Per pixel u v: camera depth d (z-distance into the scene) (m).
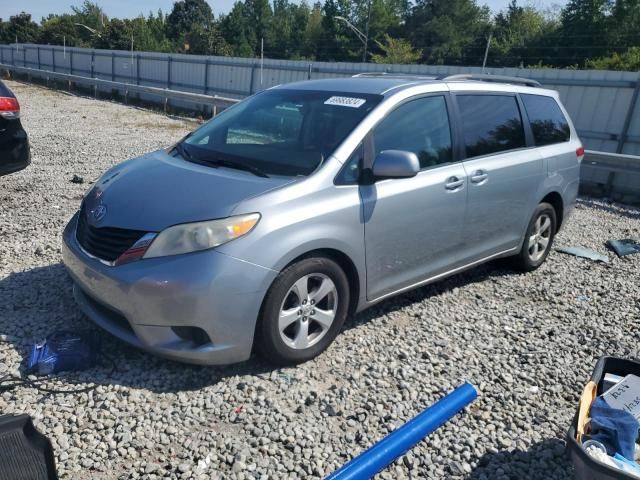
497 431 3.14
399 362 3.73
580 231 7.48
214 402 3.18
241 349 3.25
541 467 2.90
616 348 4.16
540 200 5.31
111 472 2.65
